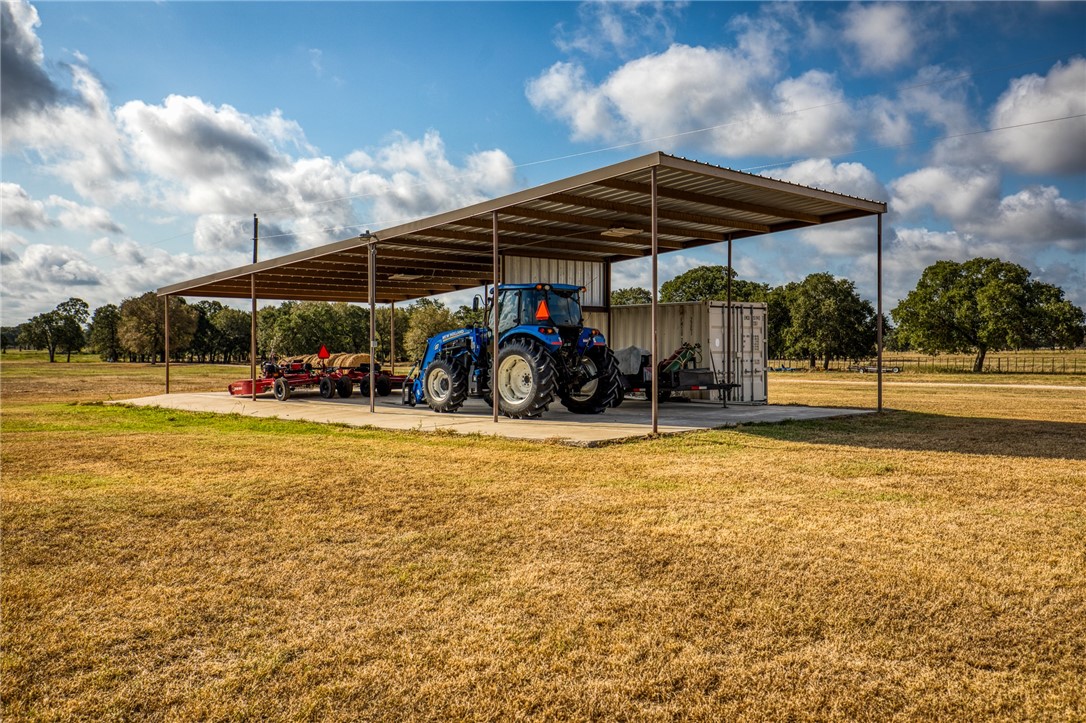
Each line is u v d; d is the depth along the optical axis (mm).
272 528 4441
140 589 3361
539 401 10344
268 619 2984
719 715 2197
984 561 3615
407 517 4660
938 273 48281
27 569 3678
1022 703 2266
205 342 87438
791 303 58188
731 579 3371
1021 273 45844
